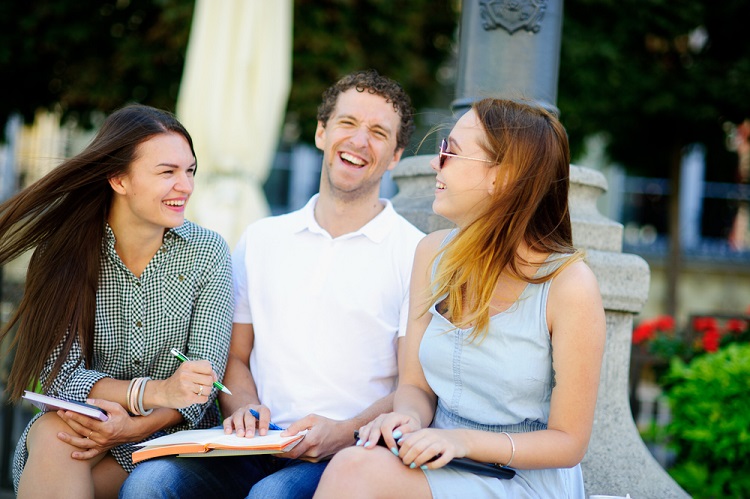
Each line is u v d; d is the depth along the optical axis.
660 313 11.82
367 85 2.56
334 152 2.55
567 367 2.03
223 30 5.23
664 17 8.55
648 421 5.72
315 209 2.67
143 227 2.36
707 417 3.59
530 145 2.10
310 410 2.48
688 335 4.86
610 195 12.48
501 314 2.10
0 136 9.54
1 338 2.38
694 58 9.05
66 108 9.29
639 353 4.91
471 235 2.11
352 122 2.53
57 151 11.09
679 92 8.73
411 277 2.37
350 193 2.55
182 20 8.29
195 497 2.19
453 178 2.17
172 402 2.21
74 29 8.59
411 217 2.95
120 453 2.36
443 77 9.96
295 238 2.61
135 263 2.42
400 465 1.94
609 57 8.44
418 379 2.29
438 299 2.20
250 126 5.25
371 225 2.57
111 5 8.77
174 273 2.42
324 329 2.51
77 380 2.29
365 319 2.52
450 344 2.15
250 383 2.55
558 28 2.92
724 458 3.55
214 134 5.16
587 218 2.83
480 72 2.87
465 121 2.19
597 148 12.00
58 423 2.25
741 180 12.30
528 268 2.12
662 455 4.63
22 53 8.67
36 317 2.33
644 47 8.98
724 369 3.58
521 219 2.09
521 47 2.84
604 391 2.73
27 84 9.09
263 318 2.57
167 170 2.30
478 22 2.88
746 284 11.88
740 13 8.68
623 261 2.73
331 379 2.49
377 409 2.40
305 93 8.64
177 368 2.45
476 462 1.99
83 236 2.37
